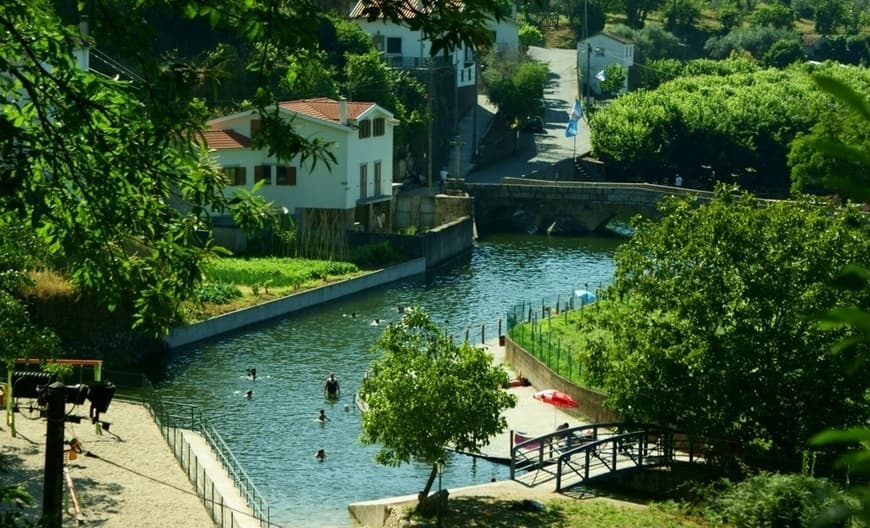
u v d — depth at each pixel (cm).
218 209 1762
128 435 5147
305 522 4450
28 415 5272
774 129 14250
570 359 6250
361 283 9038
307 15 1547
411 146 13175
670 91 15650
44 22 1557
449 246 10594
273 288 8462
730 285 4431
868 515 399
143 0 1620
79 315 6569
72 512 4122
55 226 1744
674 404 4450
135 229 1747
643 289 4616
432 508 4297
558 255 10938
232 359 6931
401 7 1468
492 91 15300
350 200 10106
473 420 4288
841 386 4275
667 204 4712
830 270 4325
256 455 5241
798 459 4353
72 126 1545
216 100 1661
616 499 4503
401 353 4428
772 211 4588
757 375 4350
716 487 4325
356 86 12488
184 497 4416
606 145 14400
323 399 6147
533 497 4503
